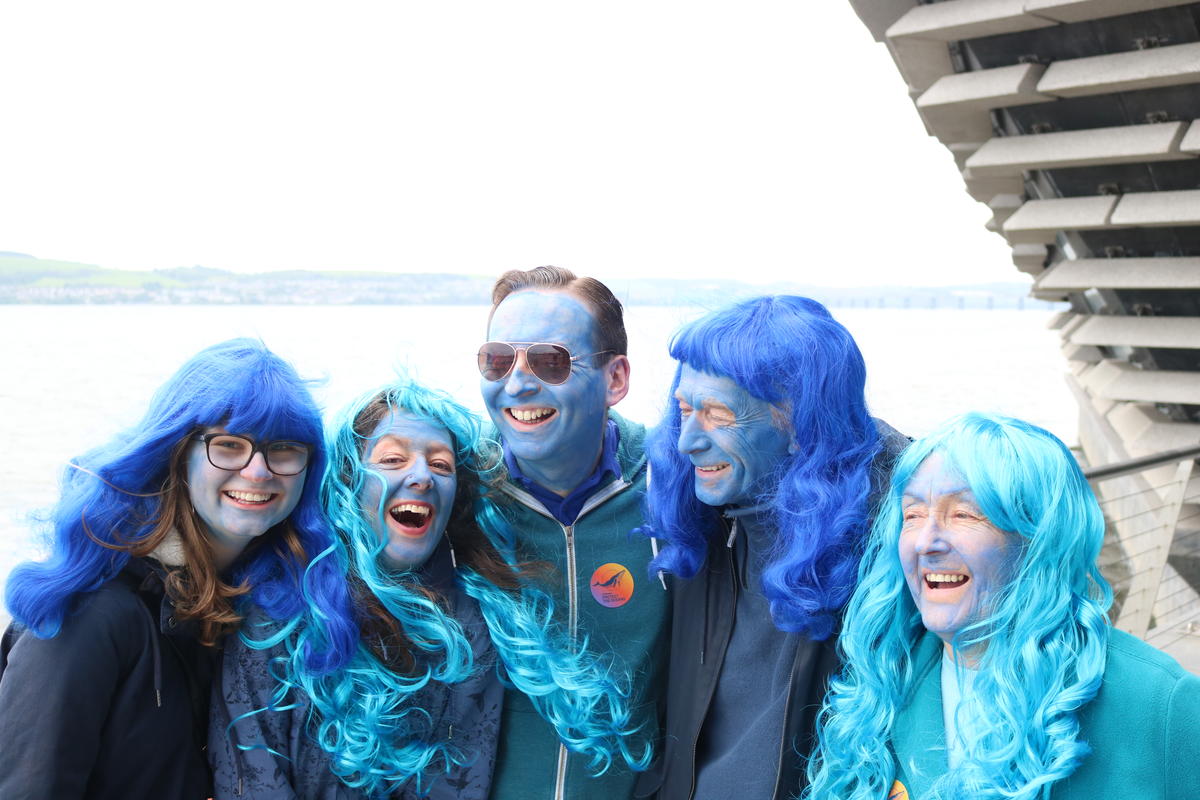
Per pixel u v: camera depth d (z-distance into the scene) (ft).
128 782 5.61
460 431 6.72
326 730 6.19
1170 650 16.96
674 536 6.77
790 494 6.10
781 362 6.00
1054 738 4.79
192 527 5.81
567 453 7.09
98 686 5.40
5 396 84.58
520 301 7.05
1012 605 5.04
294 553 6.15
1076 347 38.96
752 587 6.58
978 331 355.77
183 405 5.69
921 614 5.46
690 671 6.79
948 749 5.31
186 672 5.94
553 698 6.77
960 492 5.17
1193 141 21.36
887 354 177.17
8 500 35.45
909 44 23.72
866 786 5.56
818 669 6.17
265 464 5.76
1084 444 44.21
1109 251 26.84
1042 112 24.08
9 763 5.16
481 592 6.83
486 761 6.77
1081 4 20.10
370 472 6.29
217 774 5.99
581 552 7.34
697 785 6.50
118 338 213.05
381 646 6.40
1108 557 18.24
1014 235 33.78
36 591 5.33
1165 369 28.58
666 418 6.77
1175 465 24.77
